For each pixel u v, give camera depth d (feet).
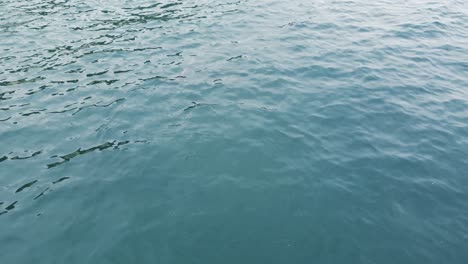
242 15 64.59
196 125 36.60
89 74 44.78
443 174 32.04
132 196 28.45
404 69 49.37
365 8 71.15
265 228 26.30
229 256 24.13
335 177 31.17
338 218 27.40
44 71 45.03
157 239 25.03
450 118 39.81
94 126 36.04
